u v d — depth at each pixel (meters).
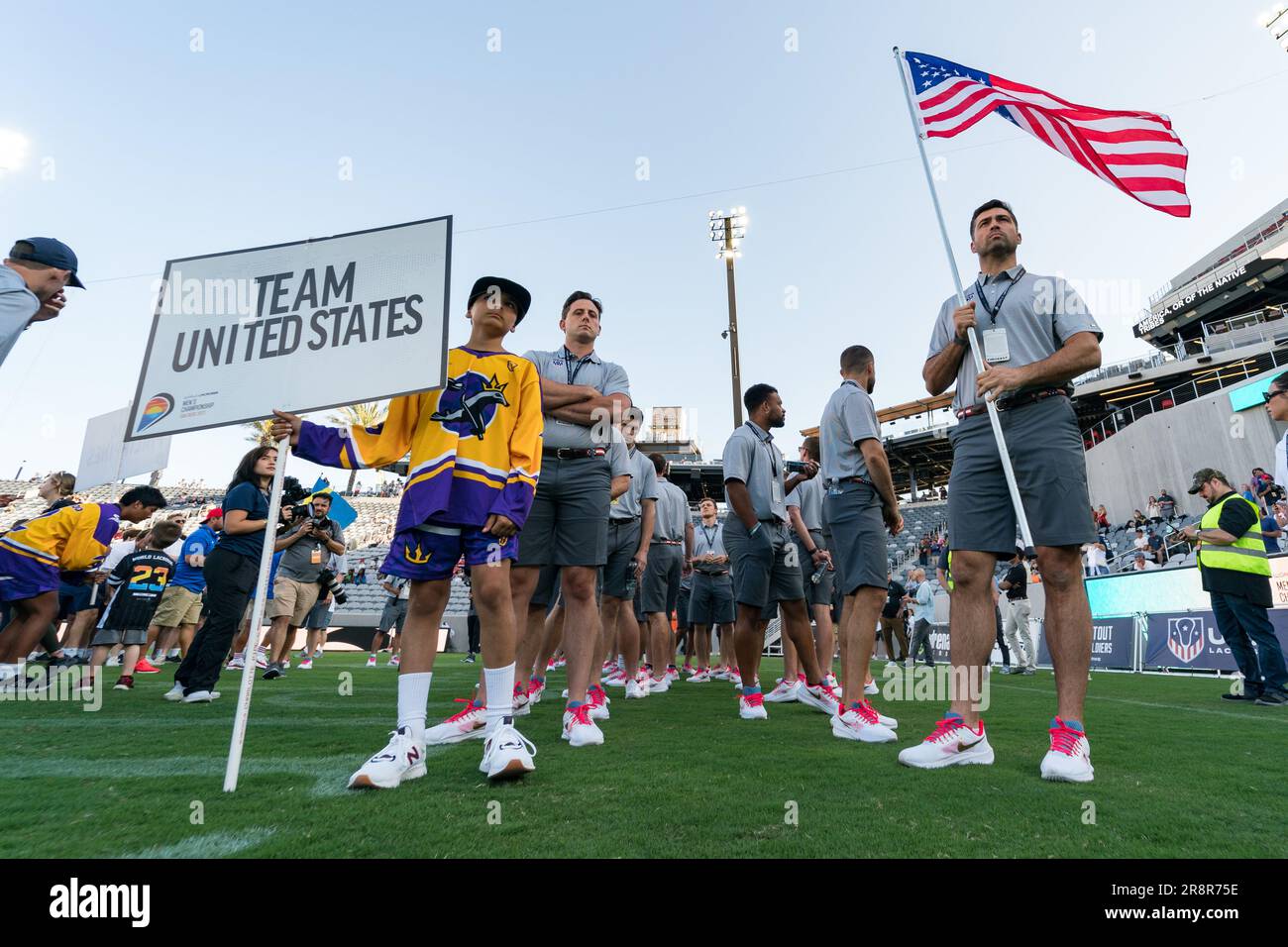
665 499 6.22
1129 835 1.51
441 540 2.16
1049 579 2.36
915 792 1.87
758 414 4.08
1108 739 2.97
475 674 7.32
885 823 1.57
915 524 31.75
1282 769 2.29
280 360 2.21
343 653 14.09
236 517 4.37
